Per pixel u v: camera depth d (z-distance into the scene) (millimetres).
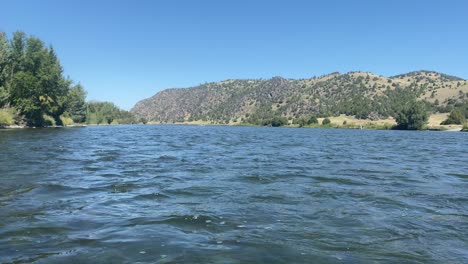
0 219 8750
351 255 6852
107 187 13156
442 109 184250
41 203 10484
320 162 22781
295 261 6504
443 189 13672
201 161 22422
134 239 7473
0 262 6168
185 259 6473
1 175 15109
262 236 7852
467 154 31000
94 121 151750
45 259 6352
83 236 7621
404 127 133125
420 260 6676
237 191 12781
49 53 89938
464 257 6855
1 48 76562
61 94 94625
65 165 18875
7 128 72875
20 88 78750
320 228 8516
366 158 26047
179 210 9961
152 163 20953
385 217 9547
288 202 11164
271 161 22984
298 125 179750
